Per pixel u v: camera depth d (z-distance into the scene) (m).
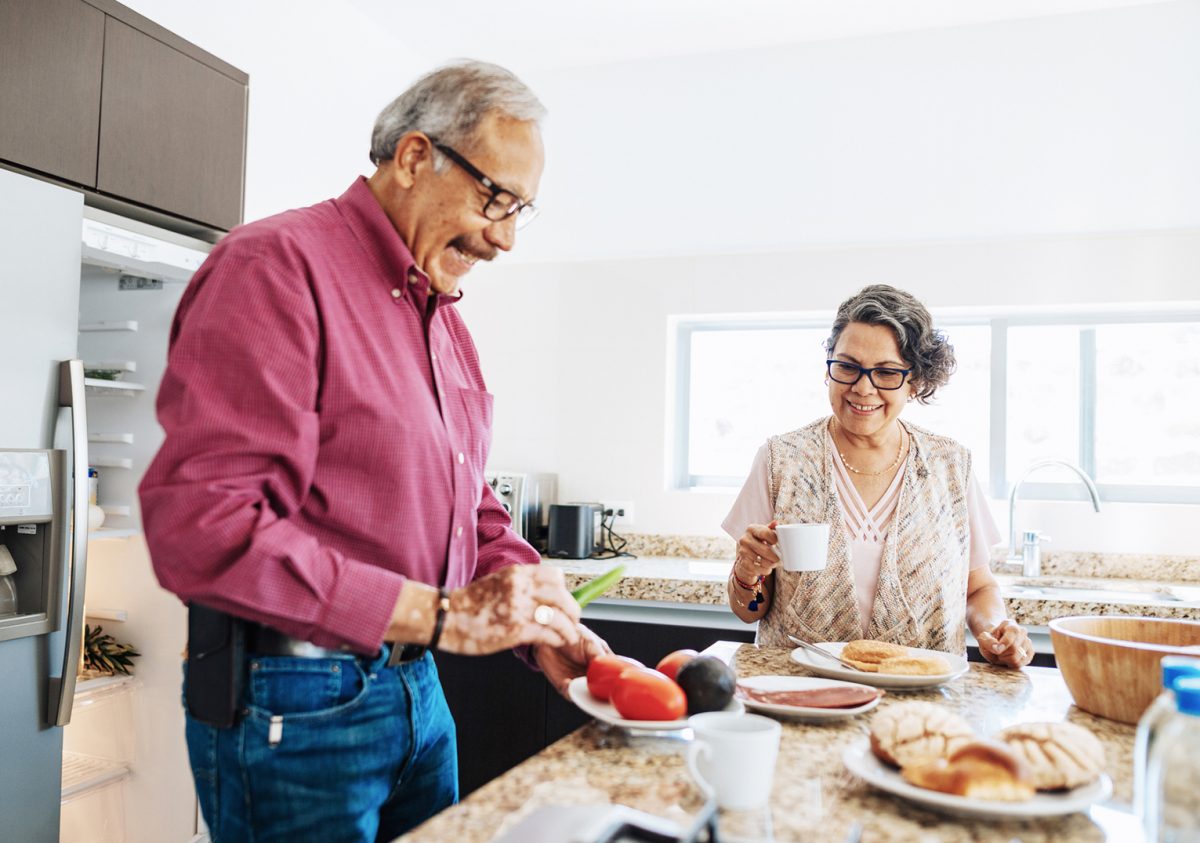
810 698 1.05
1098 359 3.01
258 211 2.54
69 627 1.78
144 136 2.04
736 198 3.19
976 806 0.71
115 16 1.96
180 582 0.85
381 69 3.14
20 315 1.73
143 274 2.15
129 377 2.25
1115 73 2.80
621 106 3.30
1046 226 2.88
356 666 0.98
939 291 2.99
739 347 3.39
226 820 0.96
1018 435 3.09
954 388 3.14
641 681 0.94
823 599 1.64
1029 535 2.85
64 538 1.79
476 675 2.61
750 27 2.97
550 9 2.91
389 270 1.05
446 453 1.07
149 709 2.22
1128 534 2.84
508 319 3.49
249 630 0.95
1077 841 0.70
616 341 3.36
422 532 1.03
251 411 0.88
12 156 1.74
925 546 1.63
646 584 2.61
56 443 1.79
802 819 0.73
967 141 2.95
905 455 1.70
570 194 3.39
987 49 2.90
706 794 0.74
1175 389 2.93
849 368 1.61
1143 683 1.01
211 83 2.24
